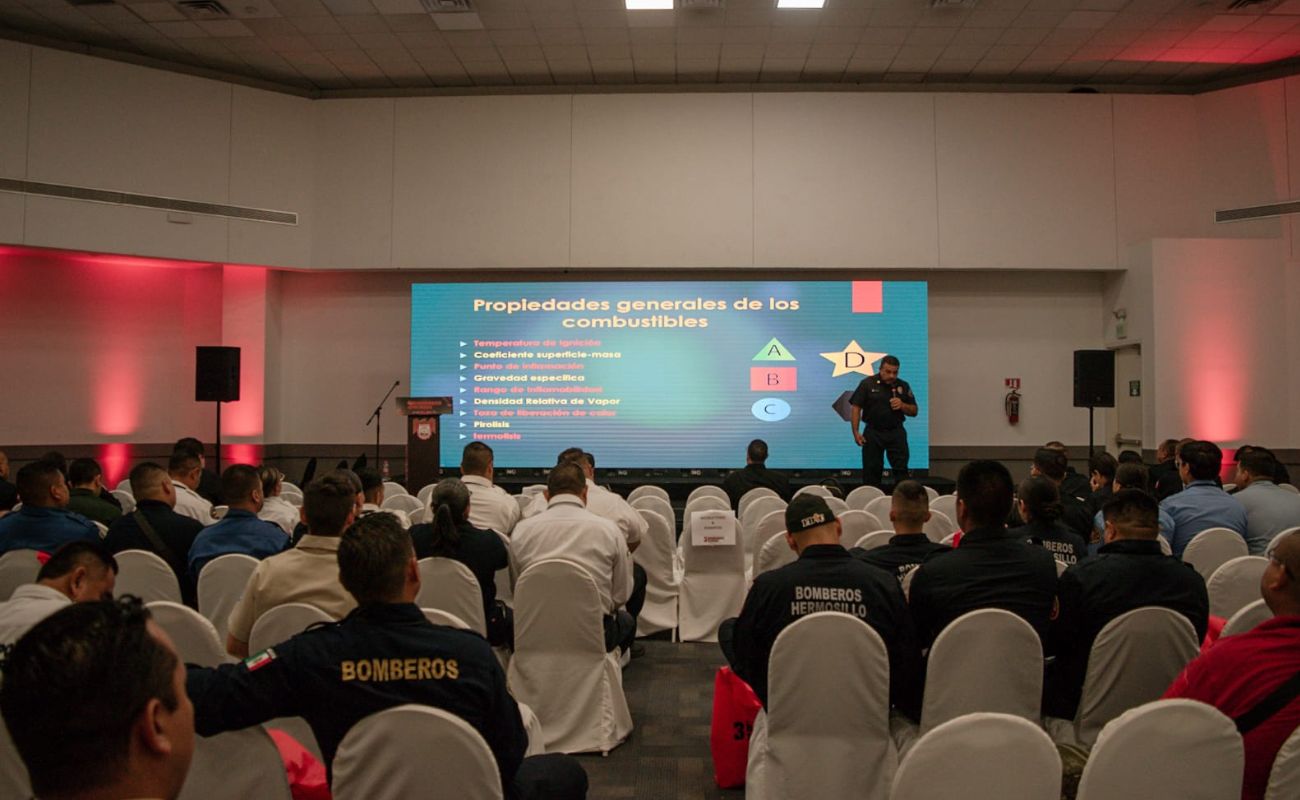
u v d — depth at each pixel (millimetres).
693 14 8555
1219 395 9477
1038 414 10398
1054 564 2658
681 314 10047
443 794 1617
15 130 8742
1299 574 1767
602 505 4430
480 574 3422
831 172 10016
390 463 10461
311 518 2666
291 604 2451
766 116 10055
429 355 10094
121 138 9258
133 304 10281
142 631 883
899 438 9156
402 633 1778
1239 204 9805
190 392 10414
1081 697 2516
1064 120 10039
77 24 8758
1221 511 4418
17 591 2203
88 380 10078
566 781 2154
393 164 10195
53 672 812
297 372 10562
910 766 1544
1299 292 9539
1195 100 10039
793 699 2355
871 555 3027
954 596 2566
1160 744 1545
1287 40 9102
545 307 10094
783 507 5672
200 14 8547
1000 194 10008
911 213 9984
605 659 3473
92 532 3846
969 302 10445
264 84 10172
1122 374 10203
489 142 10156
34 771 834
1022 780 1541
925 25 8773
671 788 3105
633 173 10086
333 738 1744
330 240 10195
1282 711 1716
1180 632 2408
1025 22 8695
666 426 10016
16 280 9781
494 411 10086
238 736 1730
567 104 10133
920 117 10023
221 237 9727
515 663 3420
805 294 10008
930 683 2406
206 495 6395
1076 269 10008
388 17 8641
